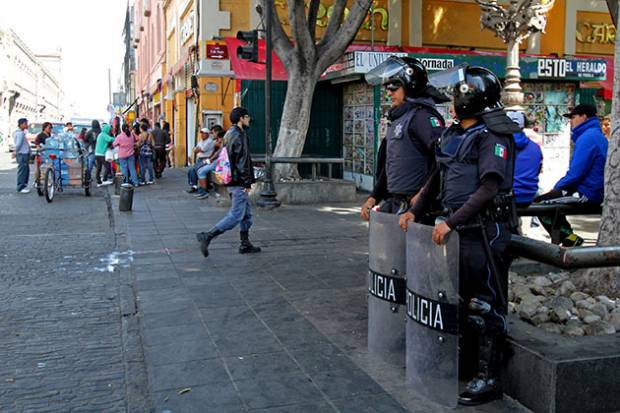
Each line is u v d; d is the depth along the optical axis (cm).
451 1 1895
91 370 437
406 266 387
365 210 502
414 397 377
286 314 546
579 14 2012
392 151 464
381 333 430
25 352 470
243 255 796
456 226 341
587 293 463
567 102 1630
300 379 407
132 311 561
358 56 1449
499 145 348
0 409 374
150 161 1783
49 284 665
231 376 413
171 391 391
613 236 456
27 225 1068
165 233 965
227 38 1741
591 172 611
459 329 369
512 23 814
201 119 1970
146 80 4088
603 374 340
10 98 7850
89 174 1568
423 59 1466
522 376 356
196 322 526
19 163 1603
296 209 1250
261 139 1825
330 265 738
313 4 1395
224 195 1326
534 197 628
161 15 3147
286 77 1617
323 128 1839
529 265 532
